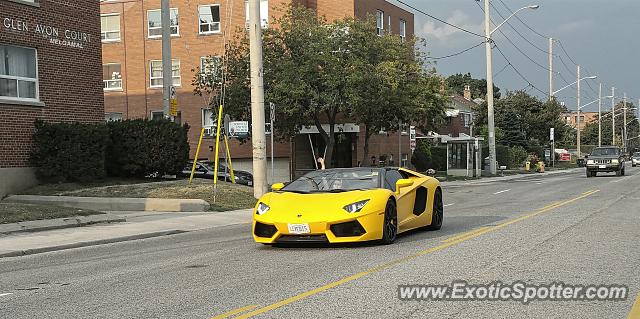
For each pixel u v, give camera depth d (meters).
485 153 57.62
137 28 41.94
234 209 19.58
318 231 9.94
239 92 28.89
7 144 20.44
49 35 22.06
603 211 15.60
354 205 10.05
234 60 29.81
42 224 14.70
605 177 36.56
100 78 24.16
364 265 8.68
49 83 22.03
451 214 16.17
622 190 23.81
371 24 28.66
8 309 6.88
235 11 39.78
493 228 12.51
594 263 8.50
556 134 68.69
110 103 42.56
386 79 27.27
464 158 41.94
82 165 21.59
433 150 53.06
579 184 29.25
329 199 10.30
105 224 15.83
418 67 30.81
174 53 40.88
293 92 26.70
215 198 20.25
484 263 8.59
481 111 67.88
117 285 8.06
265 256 9.88
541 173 50.00
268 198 10.73
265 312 6.25
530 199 20.78
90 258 10.95
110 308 6.73
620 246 9.95
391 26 43.91
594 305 6.34
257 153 21.27
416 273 8.00
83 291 7.77
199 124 40.28
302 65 27.73
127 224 15.77
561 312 6.10
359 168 11.68
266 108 27.80
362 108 28.11
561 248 9.79
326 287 7.32
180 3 40.72
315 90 27.92
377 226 10.12
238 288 7.48
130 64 42.12
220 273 8.55
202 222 16.45
